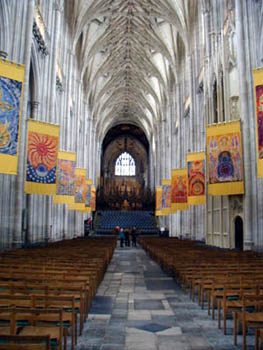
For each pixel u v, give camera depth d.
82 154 42.56
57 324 5.13
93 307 8.06
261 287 6.64
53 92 21.78
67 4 29.12
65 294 6.00
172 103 43.59
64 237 27.48
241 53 17.09
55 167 16.19
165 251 15.81
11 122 11.91
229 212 19.17
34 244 18.36
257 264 9.92
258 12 17.08
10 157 11.77
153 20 37.31
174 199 27.22
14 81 12.08
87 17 33.03
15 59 15.43
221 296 7.01
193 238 27.56
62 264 9.25
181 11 30.92
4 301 5.06
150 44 41.72
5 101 11.86
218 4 22.94
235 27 18.36
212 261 10.96
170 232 42.47
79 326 6.50
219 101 21.69
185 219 34.28
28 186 15.52
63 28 28.69
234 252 14.51
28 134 15.74
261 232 15.66
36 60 19.44
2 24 14.88
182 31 31.78
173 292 10.04
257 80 13.12
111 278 12.92
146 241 26.84
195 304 8.42
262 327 5.19
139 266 17.22
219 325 6.43
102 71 46.94
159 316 7.27
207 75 24.45
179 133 36.22
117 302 8.65
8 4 15.08
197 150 28.23
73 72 33.78
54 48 22.25
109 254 17.98
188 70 30.47
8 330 4.50
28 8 16.30
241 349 5.28
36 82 19.88
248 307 6.31
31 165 15.67
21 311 4.29
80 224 39.34
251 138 16.47
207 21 24.38
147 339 5.76
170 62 39.22
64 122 29.03
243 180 16.38
